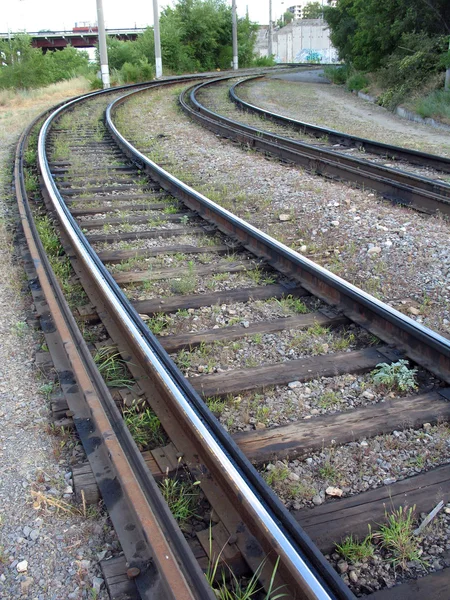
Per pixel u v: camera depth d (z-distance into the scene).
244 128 15.14
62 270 6.14
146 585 2.46
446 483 3.21
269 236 6.70
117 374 4.25
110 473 3.13
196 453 3.37
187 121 17.64
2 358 4.46
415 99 20.27
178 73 45.66
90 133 15.42
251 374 4.26
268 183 10.04
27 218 7.57
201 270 6.22
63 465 3.31
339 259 6.65
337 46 33.53
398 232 7.27
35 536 2.83
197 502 3.08
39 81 36.00
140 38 47.62
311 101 23.92
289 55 124.12
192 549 2.77
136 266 6.38
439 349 4.24
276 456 3.43
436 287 5.78
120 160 12.10
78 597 2.51
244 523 2.86
